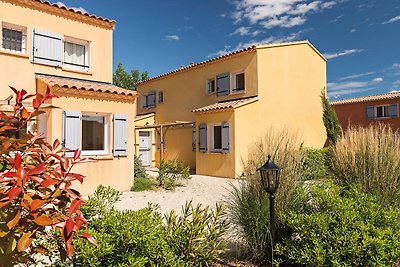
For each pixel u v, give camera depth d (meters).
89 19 11.09
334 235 3.46
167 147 19.31
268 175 3.81
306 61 16.19
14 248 1.60
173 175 11.58
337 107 26.89
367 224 3.54
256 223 4.12
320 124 16.66
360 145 5.47
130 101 10.36
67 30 10.52
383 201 4.81
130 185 10.24
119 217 3.17
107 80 11.63
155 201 8.66
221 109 13.77
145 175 11.98
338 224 3.60
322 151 11.79
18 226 1.60
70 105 8.98
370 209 3.87
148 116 19.78
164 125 16.84
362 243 3.28
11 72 9.12
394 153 5.18
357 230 3.48
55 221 1.64
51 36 10.01
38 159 1.91
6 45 9.35
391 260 3.26
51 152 2.04
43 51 9.80
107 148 9.96
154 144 19.77
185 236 3.44
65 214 1.76
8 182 1.63
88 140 9.62
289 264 3.99
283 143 4.64
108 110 9.81
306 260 3.45
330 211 3.97
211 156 14.59
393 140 5.50
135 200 8.73
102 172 9.55
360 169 5.22
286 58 15.26
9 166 1.84
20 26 9.46
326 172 5.92
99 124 9.92
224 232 3.96
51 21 10.12
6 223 1.54
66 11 10.44
